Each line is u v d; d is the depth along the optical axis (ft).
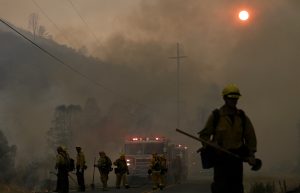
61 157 57.98
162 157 72.23
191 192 63.57
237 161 15.58
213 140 15.88
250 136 15.75
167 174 97.55
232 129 15.57
